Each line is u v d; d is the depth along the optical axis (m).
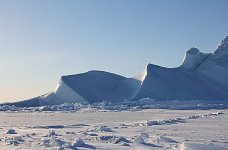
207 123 51.50
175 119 59.50
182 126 46.44
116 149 24.22
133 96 197.38
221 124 49.34
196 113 91.75
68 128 46.19
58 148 24.22
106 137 31.06
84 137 32.81
